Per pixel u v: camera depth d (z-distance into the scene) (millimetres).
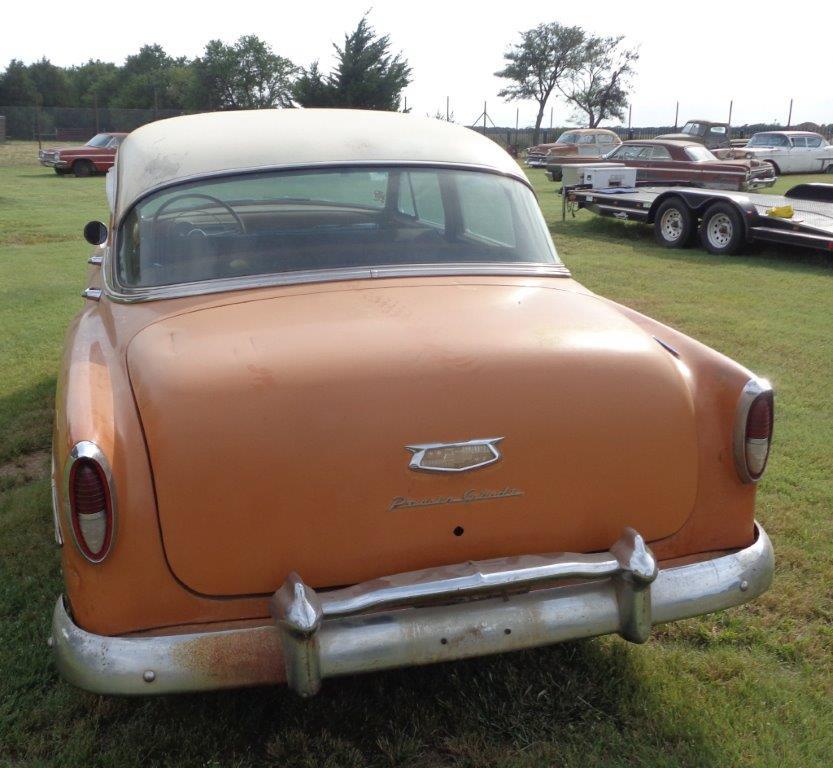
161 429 2090
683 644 2865
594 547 2340
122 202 3055
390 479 2141
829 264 10508
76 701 2553
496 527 2236
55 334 6875
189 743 2375
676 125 46625
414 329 2367
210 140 3146
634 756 2336
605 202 13234
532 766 2297
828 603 3096
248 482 2078
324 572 2148
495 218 3135
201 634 2078
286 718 2500
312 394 2123
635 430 2322
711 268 10203
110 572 2078
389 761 2324
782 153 27594
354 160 3072
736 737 2406
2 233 13336
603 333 2471
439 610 2150
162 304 2682
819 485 4051
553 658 2764
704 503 2451
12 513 3758
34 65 83562
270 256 2840
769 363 6094
